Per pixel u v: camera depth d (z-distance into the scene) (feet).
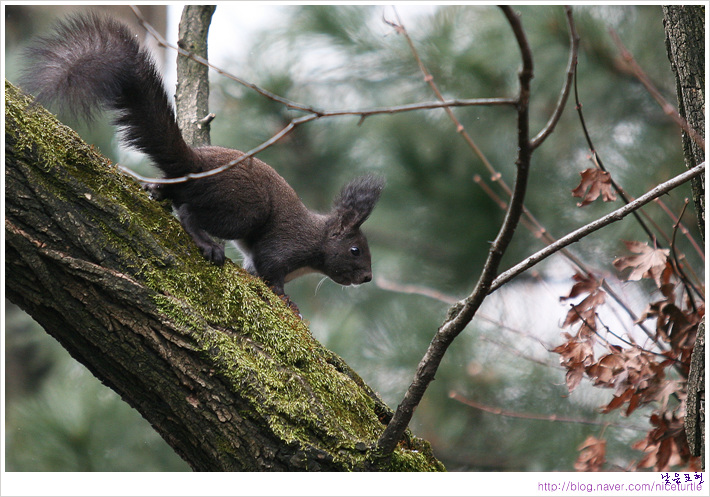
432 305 48.44
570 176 44.93
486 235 47.21
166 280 20.04
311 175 52.37
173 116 24.97
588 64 41.91
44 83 21.61
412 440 22.79
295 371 20.88
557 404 43.19
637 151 42.27
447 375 44.52
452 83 46.06
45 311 19.17
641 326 26.16
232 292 21.17
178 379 19.35
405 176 49.37
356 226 34.71
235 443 19.52
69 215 19.11
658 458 24.82
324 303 51.96
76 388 46.44
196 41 30.40
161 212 21.16
